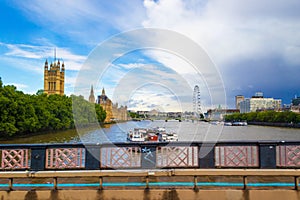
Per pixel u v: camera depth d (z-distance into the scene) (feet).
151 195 19.71
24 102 136.15
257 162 21.67
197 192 19.65
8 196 19.63
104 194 19.75
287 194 19.34
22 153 21.80
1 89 128.36
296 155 21.63
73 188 20.17
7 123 123.44
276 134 199.21
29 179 22.38
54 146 21.91
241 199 19.45
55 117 170.71
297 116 279.08
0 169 21.72
